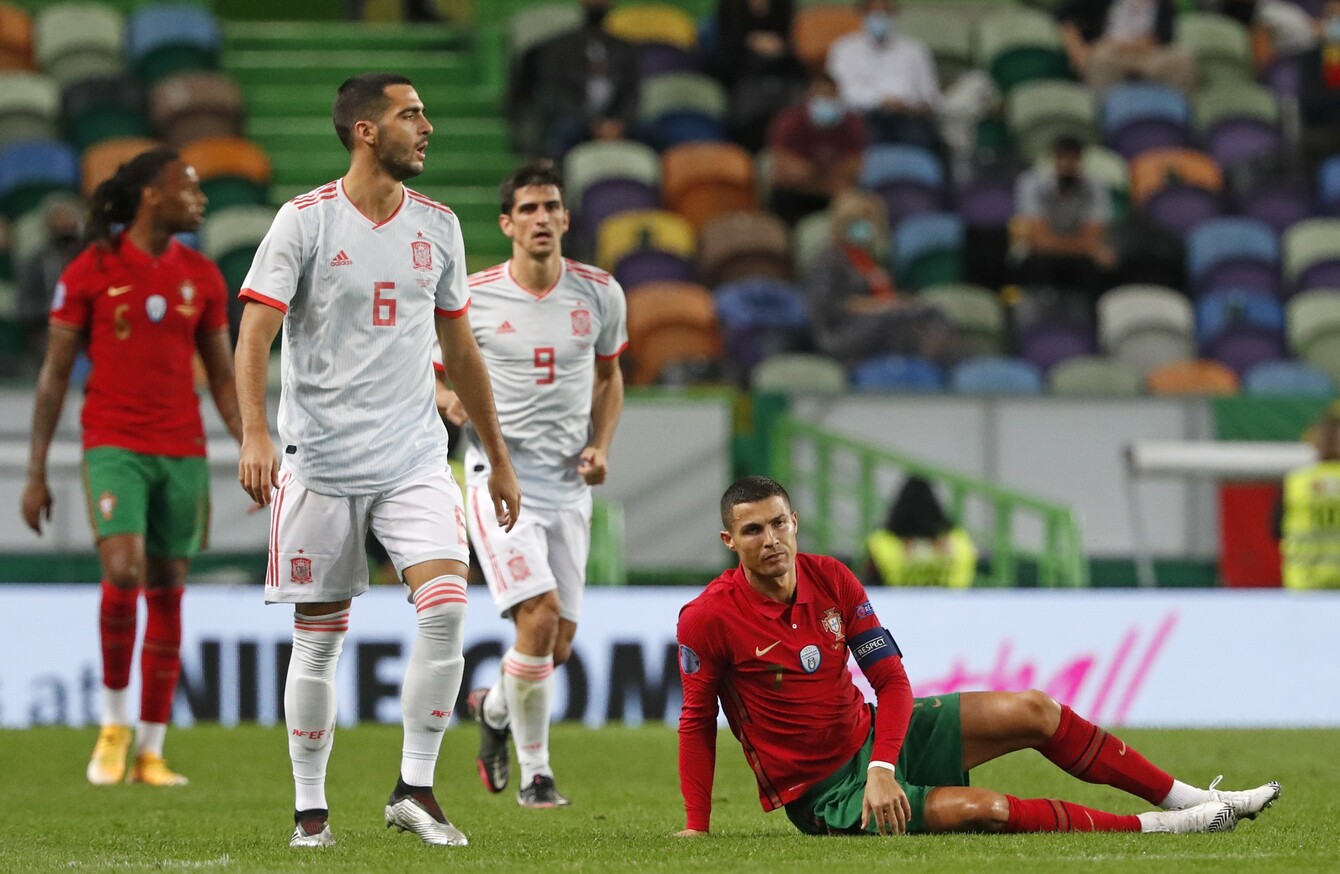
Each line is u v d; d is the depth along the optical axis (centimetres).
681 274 5462
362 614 3688
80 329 2670
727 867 1540
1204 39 7100
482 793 2612
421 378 1811
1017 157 6203
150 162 2633
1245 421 4472
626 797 2517
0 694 3653
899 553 4134
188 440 2703
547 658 2422
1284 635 3912
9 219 5788
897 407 4431
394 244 1786
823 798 1817
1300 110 6519
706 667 1823
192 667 3650
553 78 6131
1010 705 1800
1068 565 4309
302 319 1775
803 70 6456
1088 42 7044
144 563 2736
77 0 6856
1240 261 5744
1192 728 3738
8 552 4125
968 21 7238
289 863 1634
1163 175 6291
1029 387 4953
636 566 4306
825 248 5228
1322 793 2470
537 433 2486
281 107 6475
